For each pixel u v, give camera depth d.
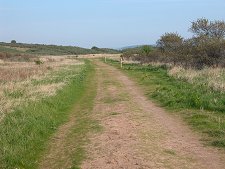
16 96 16.14
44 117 12.77
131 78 28.17
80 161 8.67
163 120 12.84
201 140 10.23
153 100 17.17
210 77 21.75
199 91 17.56
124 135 10.75
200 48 29.06
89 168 8.18
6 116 12.03
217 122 11.94
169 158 8.70
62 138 10.98
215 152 9.16
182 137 10.59
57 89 18.80
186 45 31.97
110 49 176.25
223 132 10.68
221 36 32.50
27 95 16.28
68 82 22.69
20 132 10.44
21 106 13.50
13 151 9.09
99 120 12.99
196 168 8.05
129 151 9.22
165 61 39.22
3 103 13.91
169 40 41.62
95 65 50.00
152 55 44.75
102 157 8.86
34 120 11.88
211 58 28.62
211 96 15.75
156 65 38.88
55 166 8.57
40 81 22.52
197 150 9.34
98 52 155.25
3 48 111.19
